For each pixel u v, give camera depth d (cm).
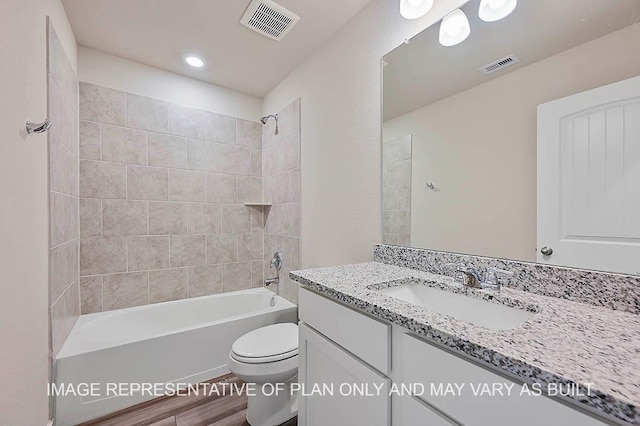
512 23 105
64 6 159
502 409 54
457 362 62
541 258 96
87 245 201
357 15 167
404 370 76
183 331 180
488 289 100
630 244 79
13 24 101
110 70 209
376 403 82
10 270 98
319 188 198
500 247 107
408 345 74
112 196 210
